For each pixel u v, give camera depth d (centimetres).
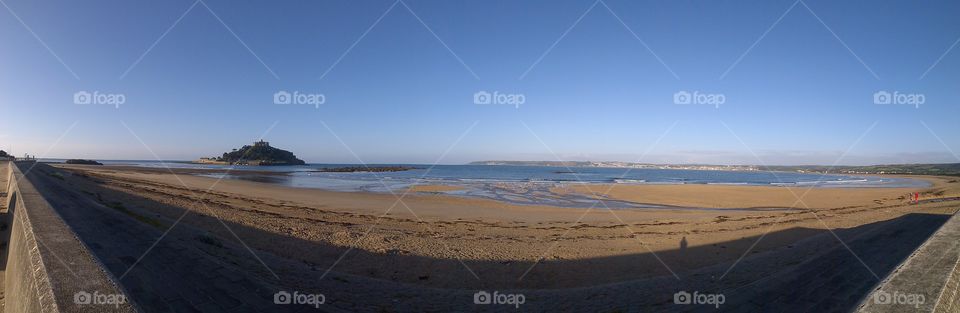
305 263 998
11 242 760
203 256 841
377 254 1148
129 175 5119
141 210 1565
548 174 9544
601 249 1316
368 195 3198
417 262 1089
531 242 1403
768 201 3297
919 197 3653
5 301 569
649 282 926
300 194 3156
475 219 2020
